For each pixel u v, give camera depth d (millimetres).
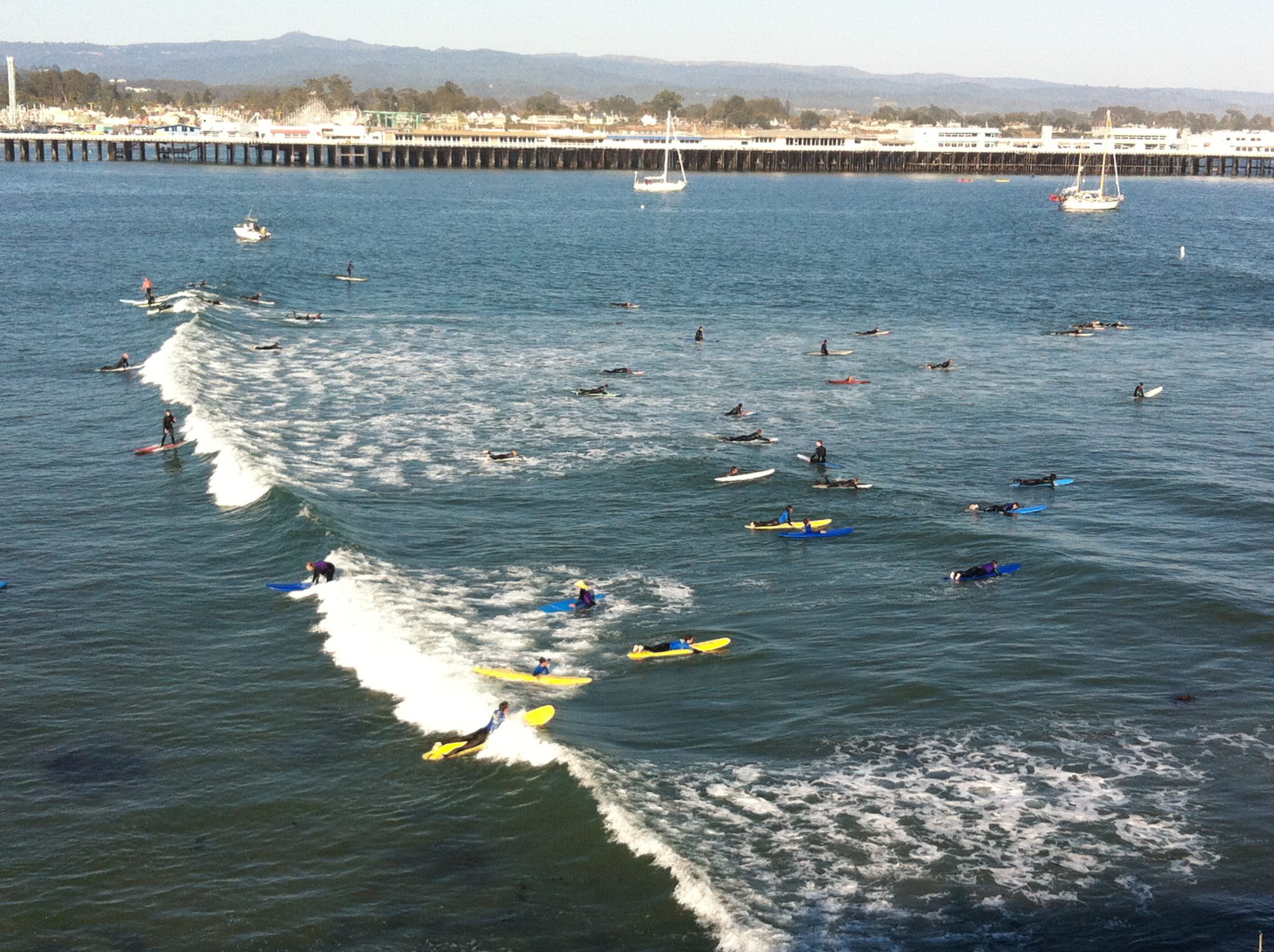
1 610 44750
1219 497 58562
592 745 35500
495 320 107500
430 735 36656
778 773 34469
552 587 47594
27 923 28703
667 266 149750
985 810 32812
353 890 29875
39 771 34781
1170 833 31844
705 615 45250
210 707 38344
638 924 28562
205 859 31078
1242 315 115500
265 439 65875
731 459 64688
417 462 63156
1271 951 27531
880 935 28000
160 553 50312
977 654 41906
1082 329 105438
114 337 92812
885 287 133375
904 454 66125
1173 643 42781
